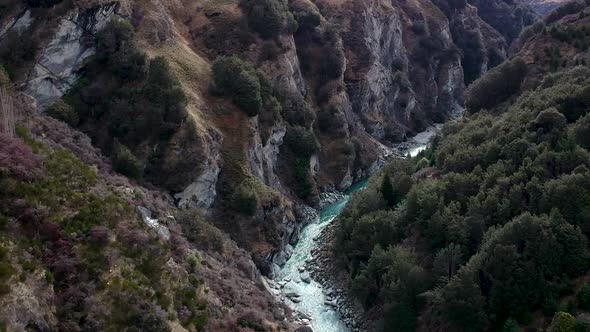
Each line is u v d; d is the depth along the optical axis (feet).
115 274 124.67
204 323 139.74
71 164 152.35
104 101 241.96
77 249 124.16
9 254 110.01
